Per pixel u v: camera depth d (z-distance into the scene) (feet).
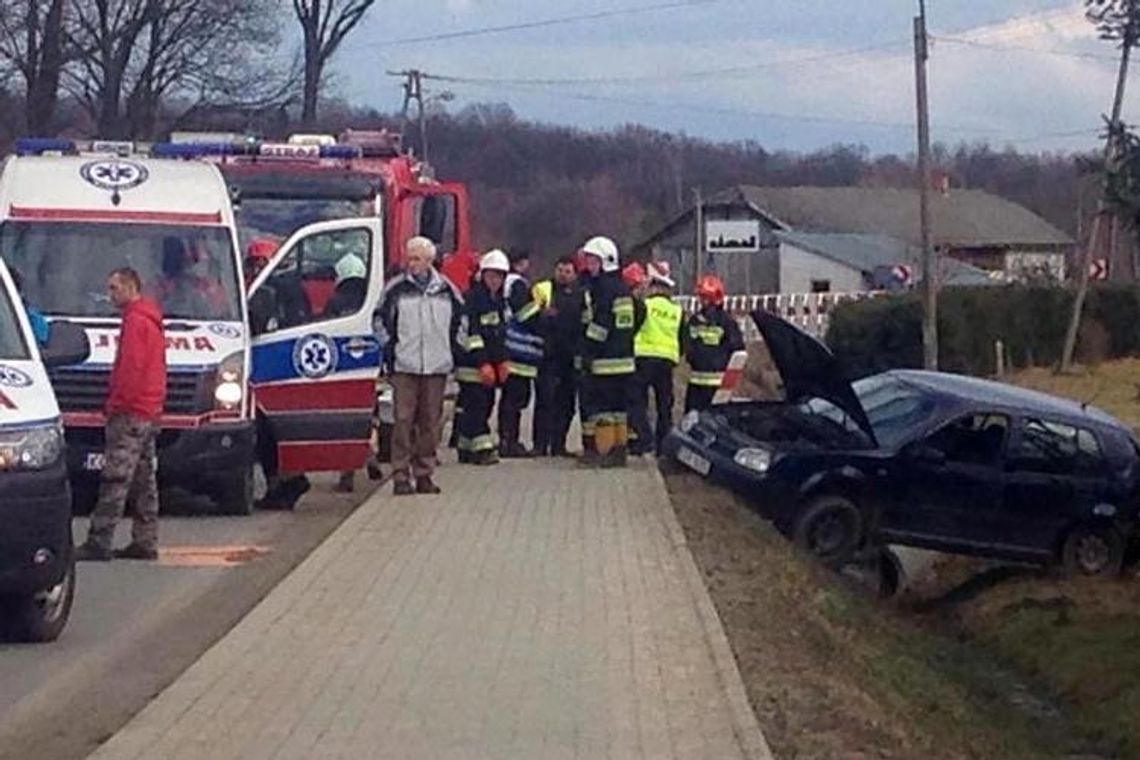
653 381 93.50
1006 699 66.28
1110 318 225.76
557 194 318.24
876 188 402.93
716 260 299.58
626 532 67.36
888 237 361.51
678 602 54.24
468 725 39.60
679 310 94.07
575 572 58.95
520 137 319.27
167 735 38.40
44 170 76.74
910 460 79.66
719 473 78.74
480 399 89.51
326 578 57.21
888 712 46.11
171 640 49.55
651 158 350.43
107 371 70.08
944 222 382.63
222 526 71.05
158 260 74.90
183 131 170.50
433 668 45.06
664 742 38.37
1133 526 82.89
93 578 58.75
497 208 312.09
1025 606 78.48
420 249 76.54
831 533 78.38
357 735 38.63
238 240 82.53
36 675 45.32
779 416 83.35
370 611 52.03
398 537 65.41
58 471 47.34
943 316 211.20
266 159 102.32
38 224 75.00
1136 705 63.10
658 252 312.09
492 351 89.25
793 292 317.63
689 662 46.24
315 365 75.97
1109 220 74.69
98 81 175.01
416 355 76.43
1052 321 220.43
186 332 72.49
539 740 38.40
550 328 93.25
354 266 76.79
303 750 37.37
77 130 179.42
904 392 83.51
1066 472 82.28
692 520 70.49
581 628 50.16
